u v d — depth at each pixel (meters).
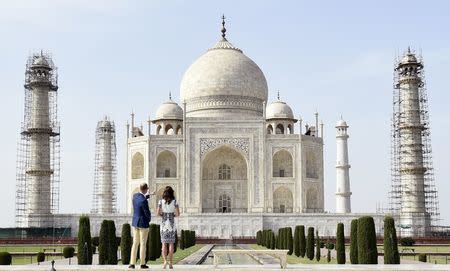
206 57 181.88
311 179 162.25
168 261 38.22
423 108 152.25
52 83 157.88
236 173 168.50
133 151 165.38
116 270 35.94
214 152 165.38
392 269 36.12
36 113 154.38
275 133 172.12
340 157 162.88
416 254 89.31
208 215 143.62
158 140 161.50
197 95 176.12
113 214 144.38
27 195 153.88
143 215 37.88
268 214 143.38
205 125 161.25
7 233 141.50
